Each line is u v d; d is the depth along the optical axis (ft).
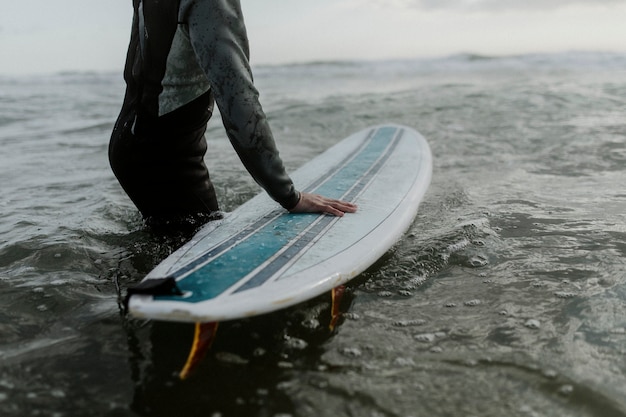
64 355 5.20
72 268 7.11
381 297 6.34
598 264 6.97
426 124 17.84
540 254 7.39
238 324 5.68
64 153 15.19
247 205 7.83
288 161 13.58
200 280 5.33
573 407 4.37
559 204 9.59
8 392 4.64
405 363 5.03
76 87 36.96
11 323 5.74
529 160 13.03
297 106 22.82
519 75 34.68
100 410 4.44
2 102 27.32
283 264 5.80
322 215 7.20
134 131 6.95
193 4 5.95
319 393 4.62
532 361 4.98
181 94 6.74
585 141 14.48
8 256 7.48
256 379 4.82
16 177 12.43
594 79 29.14
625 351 5.06
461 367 4.94
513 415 4.30
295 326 5.66
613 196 9.93
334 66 49.70
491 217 8.97
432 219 8.98
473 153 13.98
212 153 14.66
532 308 5.97
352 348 5.28
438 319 5.82
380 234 6.88
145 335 5.54
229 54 5.93
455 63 46.44
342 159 10.98
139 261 7.30
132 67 6.95
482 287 6.53
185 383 4.78
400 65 47.96
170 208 7.63
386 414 4.35
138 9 6.70
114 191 11.01
